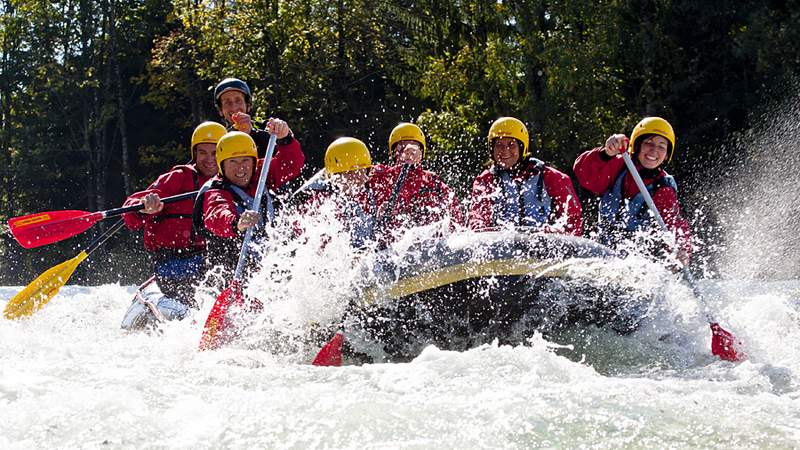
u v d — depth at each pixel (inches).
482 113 899.4
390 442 130.3
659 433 133.3
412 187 291.7
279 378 172.6
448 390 158.6
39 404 146.6
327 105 1045.8
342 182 268.8
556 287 219.5
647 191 255.9
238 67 1052.5
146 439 132.4
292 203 270.2
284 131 277.3
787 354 210.4
